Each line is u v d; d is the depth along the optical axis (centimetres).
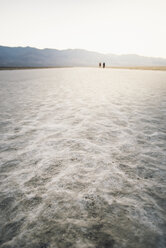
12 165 240
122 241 131
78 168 231
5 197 180
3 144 303
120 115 470
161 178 211
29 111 512
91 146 293
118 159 253
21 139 323
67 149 283
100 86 1055
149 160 251
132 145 297
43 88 973
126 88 959
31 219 153
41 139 322
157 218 153
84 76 1830
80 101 650
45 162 246
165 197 179
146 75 1848
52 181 205
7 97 719
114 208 164
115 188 193
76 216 156
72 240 133
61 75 1975
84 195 182
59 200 175
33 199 177
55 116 463
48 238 135
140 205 168
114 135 338
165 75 1814
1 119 438
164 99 662
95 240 132
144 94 775
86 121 422
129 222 149
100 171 224
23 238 136
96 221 150
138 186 196
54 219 153
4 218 155
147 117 450
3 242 133
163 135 337
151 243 130
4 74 2061
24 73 2273
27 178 212
